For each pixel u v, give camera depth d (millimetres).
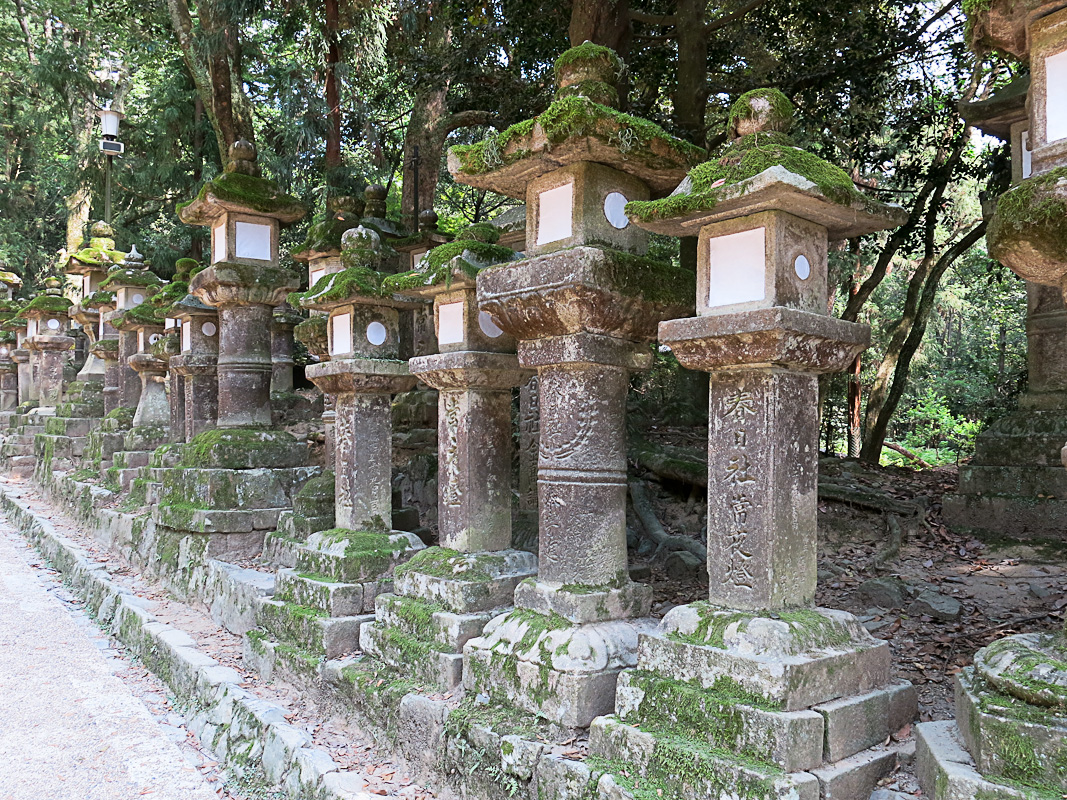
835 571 5172
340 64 8906
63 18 16562
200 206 6504
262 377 6805
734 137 2955
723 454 2896
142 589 6758
